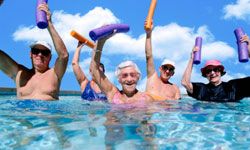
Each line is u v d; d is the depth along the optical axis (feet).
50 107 4.72
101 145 2.67
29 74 5.55
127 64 5.12
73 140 2.82
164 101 5.72
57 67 5.29
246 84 6.47
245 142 2.87
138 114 4.21
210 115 4.33
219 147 2.71
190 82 6.64
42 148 2.59
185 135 3.09
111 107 4.81
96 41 5.04
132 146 2.66
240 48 6.00
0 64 5.40
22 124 3.47
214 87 6.61
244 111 4.83
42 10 4.78
